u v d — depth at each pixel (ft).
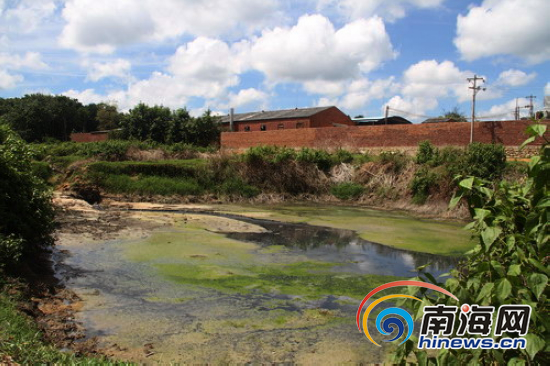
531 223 10.71
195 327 21.95
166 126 145.18
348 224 55.72
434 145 92.43
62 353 17.06
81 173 74.54
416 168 77.51
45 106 212.23
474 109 94.38
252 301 25.88
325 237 46.80
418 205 70.38
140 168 80.33
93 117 250.78
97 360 16.51
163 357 18.69
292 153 91.61
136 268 31.94
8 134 34.76
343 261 36.17
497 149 67.97
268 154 90.79
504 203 11.68
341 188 84.64
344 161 91.56
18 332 17.28
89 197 67.62
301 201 82.84
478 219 11.43
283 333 21.52
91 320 22.38
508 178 64.44
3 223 28.58
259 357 19.03
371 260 36.73
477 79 94.53
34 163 73.77
